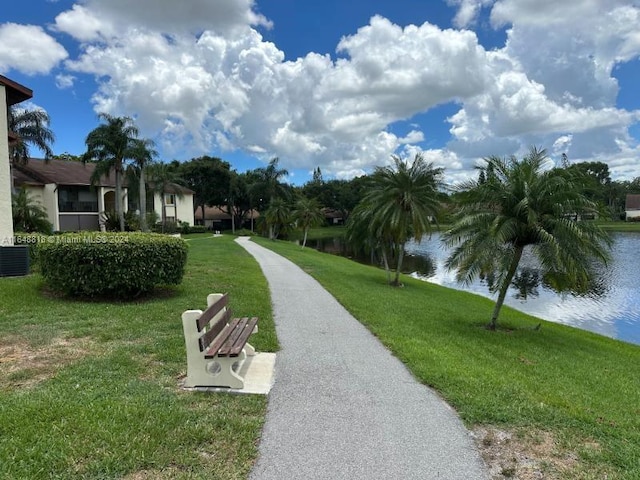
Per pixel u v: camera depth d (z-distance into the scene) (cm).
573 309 1841
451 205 1251
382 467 321
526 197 923
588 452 358
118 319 702
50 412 366
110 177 4028
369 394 462
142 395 416
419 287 1861
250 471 308
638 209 9400
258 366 534
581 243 899
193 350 446
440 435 376
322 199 8594
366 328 777
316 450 341
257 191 6194
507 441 372
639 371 829
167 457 315
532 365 692
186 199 5853
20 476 282
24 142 2820
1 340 573
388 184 1767
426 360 586
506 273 1004
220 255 2103
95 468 296
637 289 2233
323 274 1681
